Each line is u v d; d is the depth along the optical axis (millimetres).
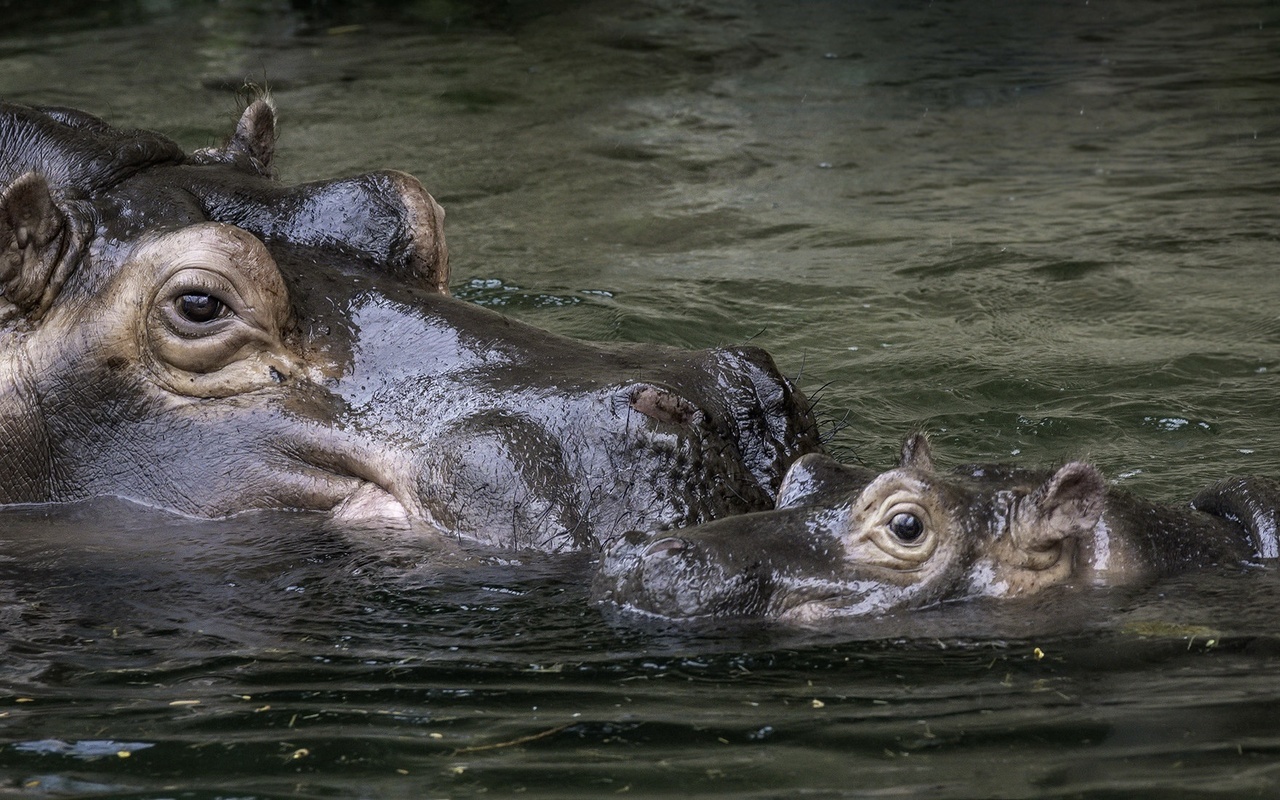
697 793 13203
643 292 32719
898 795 13055
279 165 43469
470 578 17969
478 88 52969
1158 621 17312
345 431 19234
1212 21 62625
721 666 16234
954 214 39156
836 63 56906
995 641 16875
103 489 19844
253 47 59094
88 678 16125
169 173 21016
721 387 19000
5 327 20094
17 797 13461
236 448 19516
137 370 19750
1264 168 42406
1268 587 18297
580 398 18406
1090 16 64312
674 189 41688
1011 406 26375
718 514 18109
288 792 13430
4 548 19000
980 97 51875
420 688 15727
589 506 18016
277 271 19516
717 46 59719
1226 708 14797
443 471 18547
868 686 15672
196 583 18188
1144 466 23375
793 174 43156
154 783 13695
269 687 15820
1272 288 32719
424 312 19906
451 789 13406
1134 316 31266
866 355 29016
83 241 20047
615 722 14789
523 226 38250
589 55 58031
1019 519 18281
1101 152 44812
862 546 17953
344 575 18141
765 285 33500
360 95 51875
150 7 66125
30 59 56812
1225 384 27156
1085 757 13742
